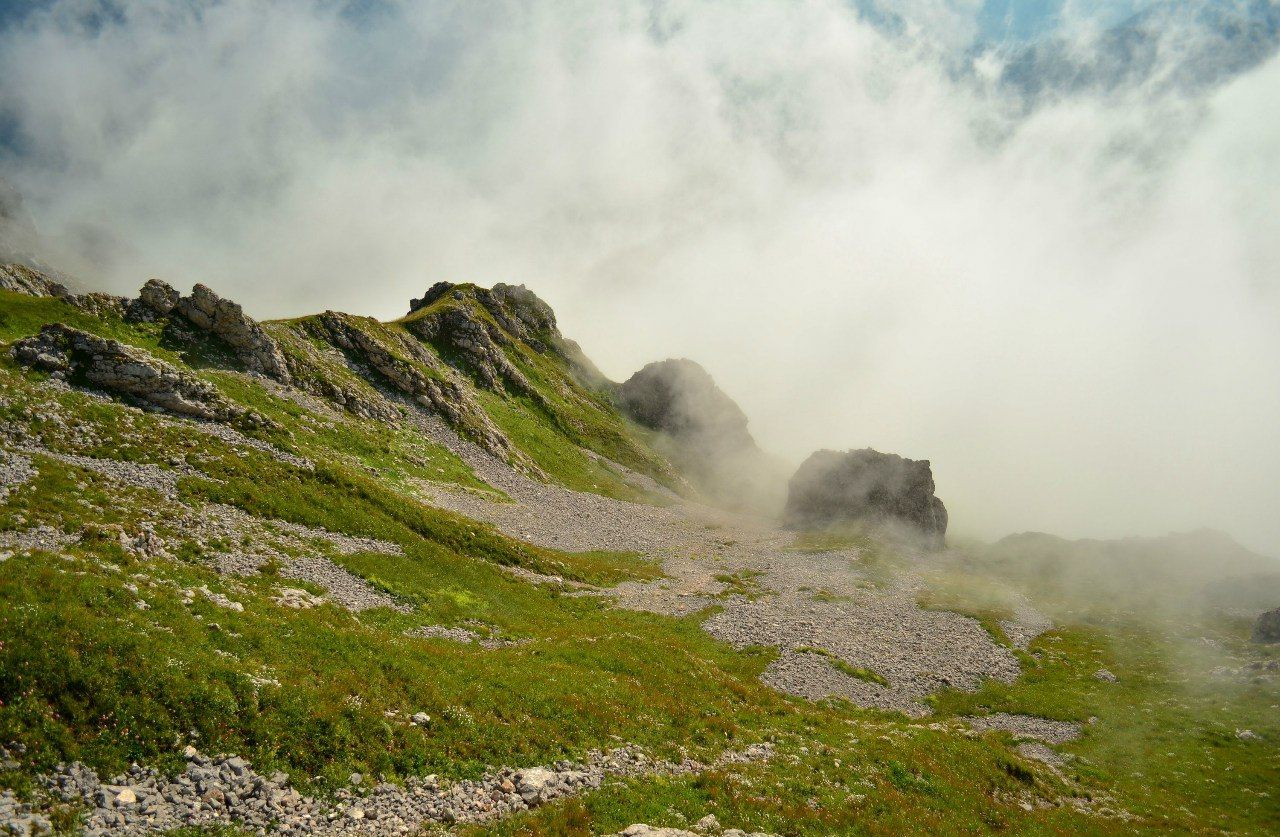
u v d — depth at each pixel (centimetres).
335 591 3656
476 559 5503
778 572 9006
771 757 2845
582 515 10506
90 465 3809
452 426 11119
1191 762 4169
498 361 16238
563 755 2341
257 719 1842
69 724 1577
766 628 5991
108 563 2519
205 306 7900
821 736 3338
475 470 10144
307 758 1822
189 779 1609
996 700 5109
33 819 1341
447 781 1978
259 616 2445
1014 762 3503
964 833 2484
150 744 1634
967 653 6206
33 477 3278
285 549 3900
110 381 5022
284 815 1639
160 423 4747
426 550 4950
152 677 1769
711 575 8519
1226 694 5544
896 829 2330
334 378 9388
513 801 1977
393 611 3691
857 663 5472
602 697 2936
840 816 2319
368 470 7519
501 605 4641
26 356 4834
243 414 5575
